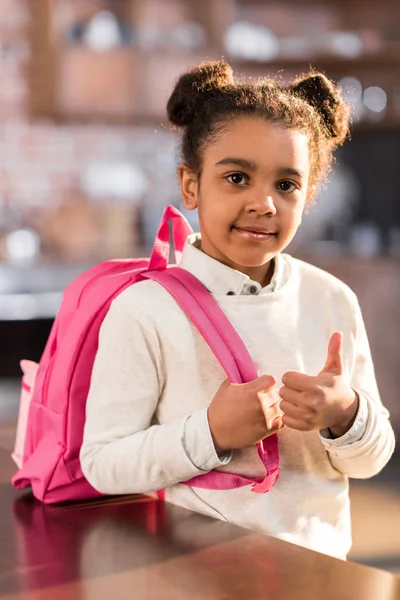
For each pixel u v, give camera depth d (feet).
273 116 3.10
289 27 15.92
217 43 14.79
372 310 14.14
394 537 8.33
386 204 16.37
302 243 15.20
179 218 3.43
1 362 12.41
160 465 2.95
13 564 2.46
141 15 15.11
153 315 3.17
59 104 14.30
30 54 14.35
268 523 3.14
